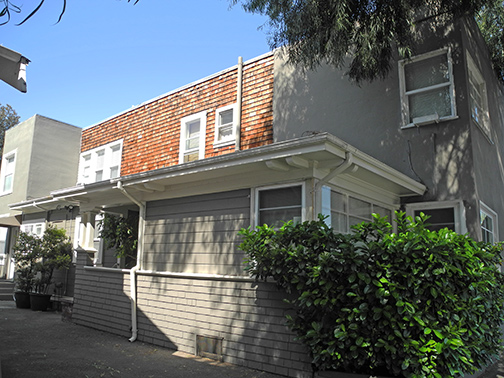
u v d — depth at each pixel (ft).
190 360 21.04
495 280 18.01
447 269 14.44
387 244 15.16
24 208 45.06
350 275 15.43
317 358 15.80
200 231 23.59
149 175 24.21
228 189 22.45
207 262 22.82
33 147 48.21
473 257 15.60
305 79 30.37
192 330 22.52
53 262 38.40
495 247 18.90
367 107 27.22
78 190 30.14
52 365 19.51
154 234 26.35
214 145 34.71
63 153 50.90
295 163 18.34
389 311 14.66
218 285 21.74
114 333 27.30
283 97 31.32
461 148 23.57
